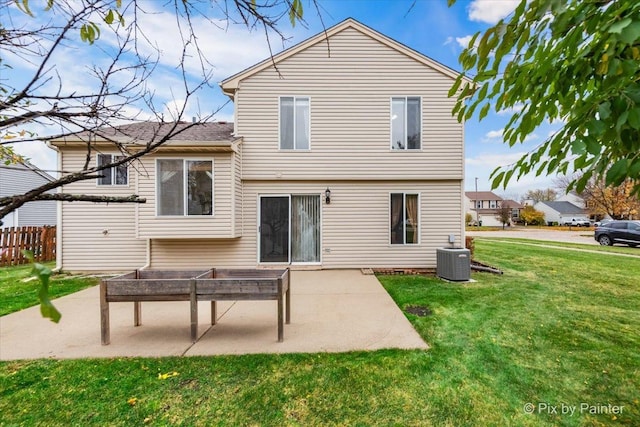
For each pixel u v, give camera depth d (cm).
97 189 797
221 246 830
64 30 143
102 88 163
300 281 720
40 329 432
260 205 844
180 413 255
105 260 816
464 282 712
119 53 173
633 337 400
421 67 843
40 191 128
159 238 768
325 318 475
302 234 853
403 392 281
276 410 258
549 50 158
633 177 133
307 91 840
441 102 842
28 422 245
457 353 354
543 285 680
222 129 964
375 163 845
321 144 842
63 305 548
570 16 137
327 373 311
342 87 843
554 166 170
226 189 773
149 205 757
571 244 1639
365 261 846
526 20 156
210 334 415
